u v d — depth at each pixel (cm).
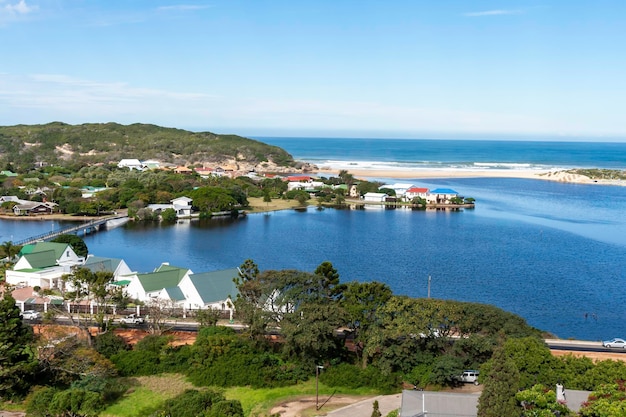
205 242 15425
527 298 10488
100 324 7675
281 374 6606
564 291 10944
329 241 15588
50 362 6284
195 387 6378
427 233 16888
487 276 11969
